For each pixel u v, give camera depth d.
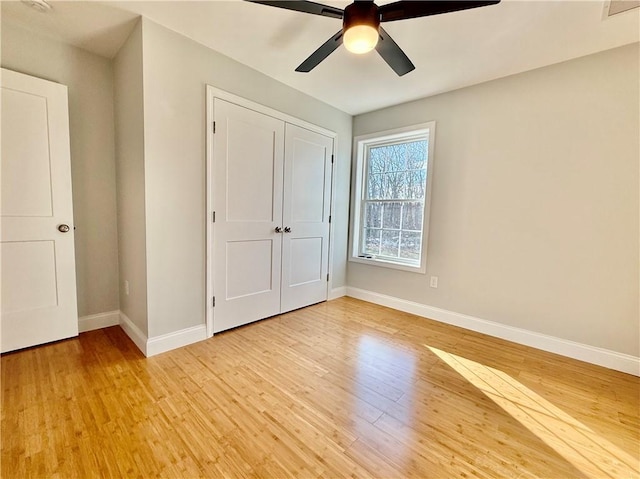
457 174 2.78
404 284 3.24
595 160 2.12
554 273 2.32
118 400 1.58
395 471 1.20
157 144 1.99
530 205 2.40
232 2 1.72
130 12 1.83
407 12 1.38
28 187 2.04
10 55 1.98
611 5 1.62
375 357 2.17
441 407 1.62
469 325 2.77
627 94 1.99
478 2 1.27
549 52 2.10
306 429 1.42
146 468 1.17
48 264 2.16
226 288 2.50
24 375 1.79
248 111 2.49
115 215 2.53
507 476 1.19
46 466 1.16
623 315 2.06
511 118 2.46
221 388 1.72
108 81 2.42
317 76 2.59
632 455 1.31
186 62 2.08
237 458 1.23
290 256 3.05
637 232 1.99
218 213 2.37
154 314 2.07
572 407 1.64
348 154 3.62
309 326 2.73
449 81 2.59
